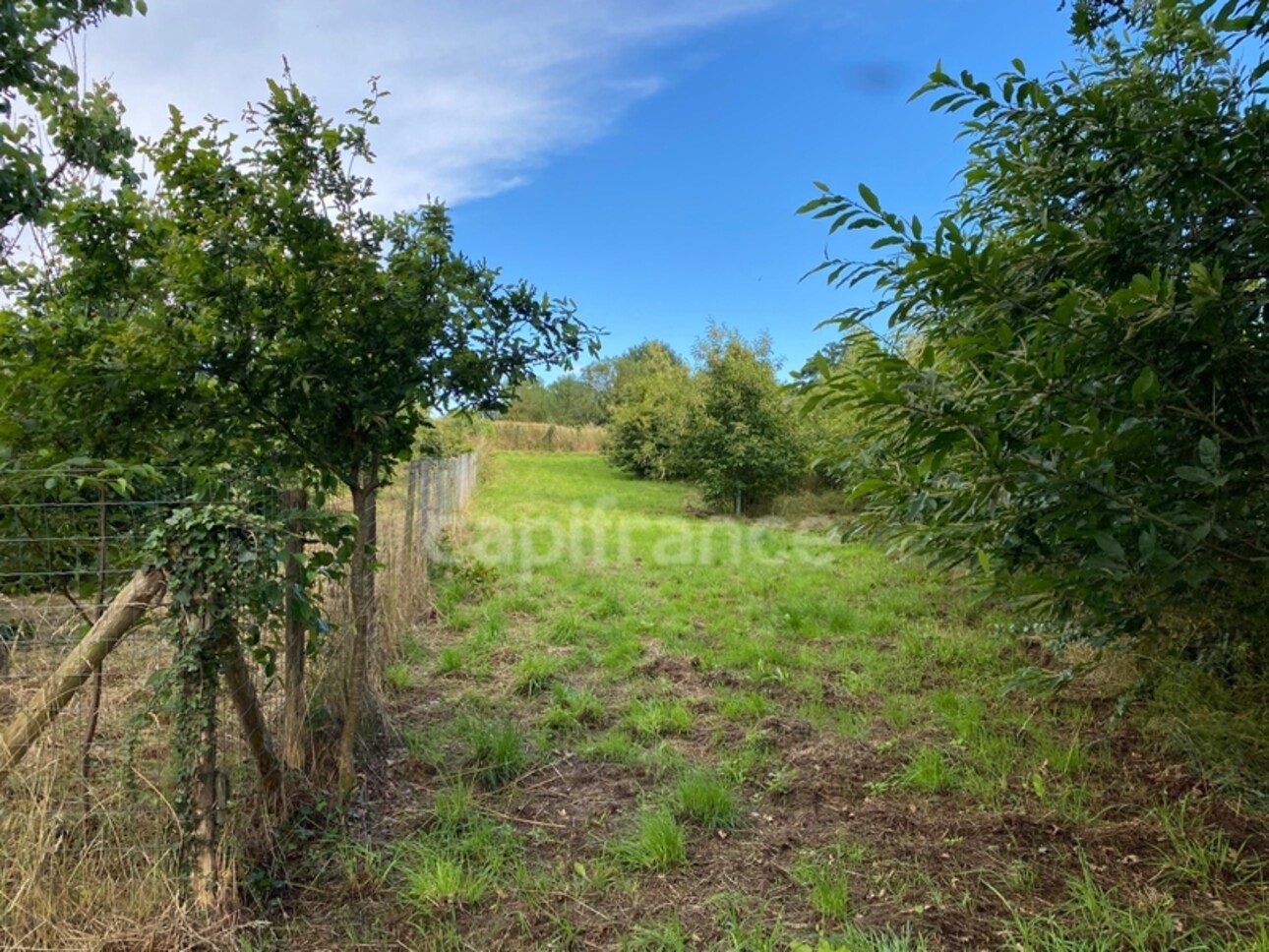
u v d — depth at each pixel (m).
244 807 2.39
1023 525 2.25
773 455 13.82
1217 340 1.82
